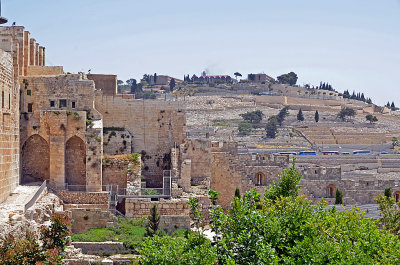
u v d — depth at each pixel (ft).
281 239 177.06
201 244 170.60
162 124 323.98
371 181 385.70
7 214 205.77
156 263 163.94
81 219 255.29
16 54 270.46
